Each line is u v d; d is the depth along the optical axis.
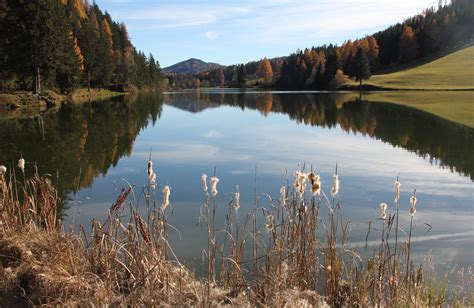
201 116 36.12
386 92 72.44
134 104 51.78
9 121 27.59
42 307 3.88
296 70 119.06
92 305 3.78
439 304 4.80
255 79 171.25
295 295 4.25
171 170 14.05
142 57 106.88
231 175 13.29
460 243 7.71
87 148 18.28
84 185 11.77
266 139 21.73
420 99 49.81
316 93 83.00
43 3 43.53
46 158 15.69
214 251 5.02
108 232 4.95
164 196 4.43
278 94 84.88
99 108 42.12
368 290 4.65
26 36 43.06
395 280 4.59
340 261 4.84
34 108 38.66
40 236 5.14
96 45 72.38
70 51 53.81
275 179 12.70
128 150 18.03
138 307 3.87
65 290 4.14
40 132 22.77
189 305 3.93
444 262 6.80
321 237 7.53
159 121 31.45
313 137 22.36
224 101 60.94
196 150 18.17
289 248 5.07
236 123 30.19
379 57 123.81
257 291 4.54
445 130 23.22
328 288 4.81
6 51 43.16
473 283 5.79
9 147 17.92
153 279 4.37
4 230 5.13
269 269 4.77
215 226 8.26
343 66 109.31
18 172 12.99
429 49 119.38
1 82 45.38
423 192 11.43
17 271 4.40
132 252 4.77
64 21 54.25
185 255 6.77
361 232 8.11
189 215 9.07
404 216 9.45
